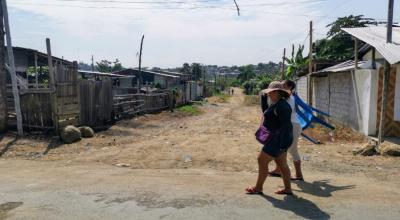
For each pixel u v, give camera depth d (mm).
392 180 6480
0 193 5695
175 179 6449
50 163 8195
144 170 7348
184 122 17859
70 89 12180
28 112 11742
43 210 4902
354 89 12648
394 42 10336
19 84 17312
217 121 18094
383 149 8734
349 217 4559
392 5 10203
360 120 11992
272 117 5051
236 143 10406
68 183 6242
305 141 10672
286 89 5078
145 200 5227
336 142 10727
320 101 18203
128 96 18438
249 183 6121
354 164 7797
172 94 25938
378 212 4742
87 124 13359
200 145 10109
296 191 5609
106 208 4934
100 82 14352
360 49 16875
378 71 11094
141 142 10992
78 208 4949
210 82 75625
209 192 5570
